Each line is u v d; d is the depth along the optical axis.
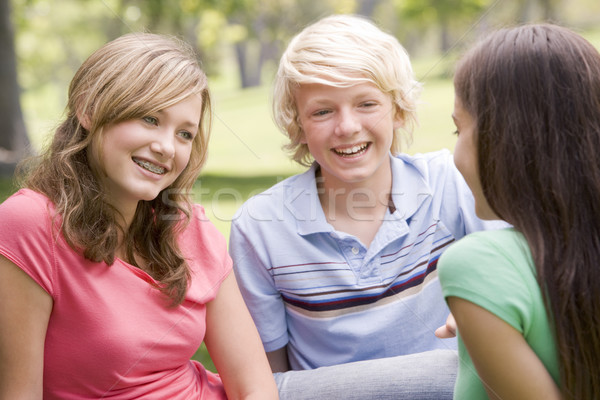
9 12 7.25
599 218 0.82
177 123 1.17
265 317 1.49
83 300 1.11
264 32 12.49
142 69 1.14
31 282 1.09
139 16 8.96
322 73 1.38
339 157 1.44
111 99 1.12
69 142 1.16
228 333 1.29
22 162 1.23
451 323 1.24
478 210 0.96
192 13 9.67
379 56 1.42
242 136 7.32
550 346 0.85
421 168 1.50
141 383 1.16
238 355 1.29
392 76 1.42
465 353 0.99
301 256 1.45
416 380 1.25
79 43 17.50
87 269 1.12
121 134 1.13
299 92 1.44
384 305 1.44
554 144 0.83
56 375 1.13
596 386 0.82
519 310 0.84
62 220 1.10
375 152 1.44
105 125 1.13
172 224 1.25
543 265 0.83
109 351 1.12
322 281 1.44
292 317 1.50
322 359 1.48
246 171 5.52
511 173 0.85
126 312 1.14
